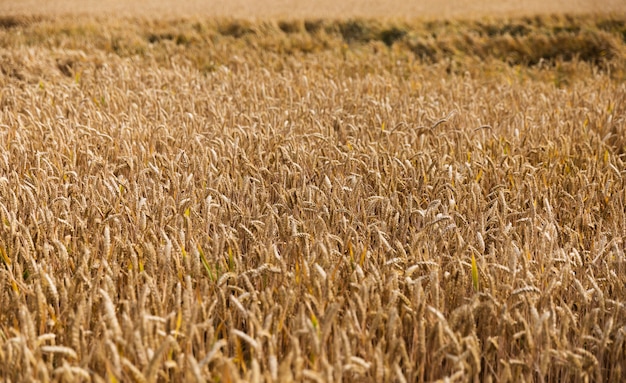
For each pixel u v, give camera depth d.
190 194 3.71
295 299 2.54
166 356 2.24
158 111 6.08
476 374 2.19
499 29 14.00
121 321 2.47
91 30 14.09
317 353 2.00
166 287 2.56
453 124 5.98
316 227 3.34
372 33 14.14
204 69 10.59
